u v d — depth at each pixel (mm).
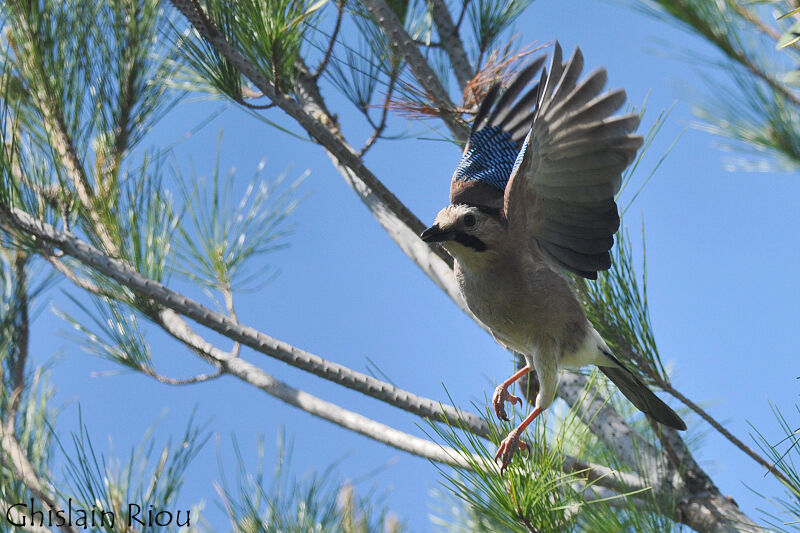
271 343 6840
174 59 7457
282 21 6883
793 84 5121
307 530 5957
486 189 7324
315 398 7133
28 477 5793
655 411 6828
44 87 6844
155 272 7145
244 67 6918
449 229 6914
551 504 4992
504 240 6883
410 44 7691
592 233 6641
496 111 7352
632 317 6676
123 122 7191
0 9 6785
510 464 4992
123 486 5758
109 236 7129
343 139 7777
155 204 7332
